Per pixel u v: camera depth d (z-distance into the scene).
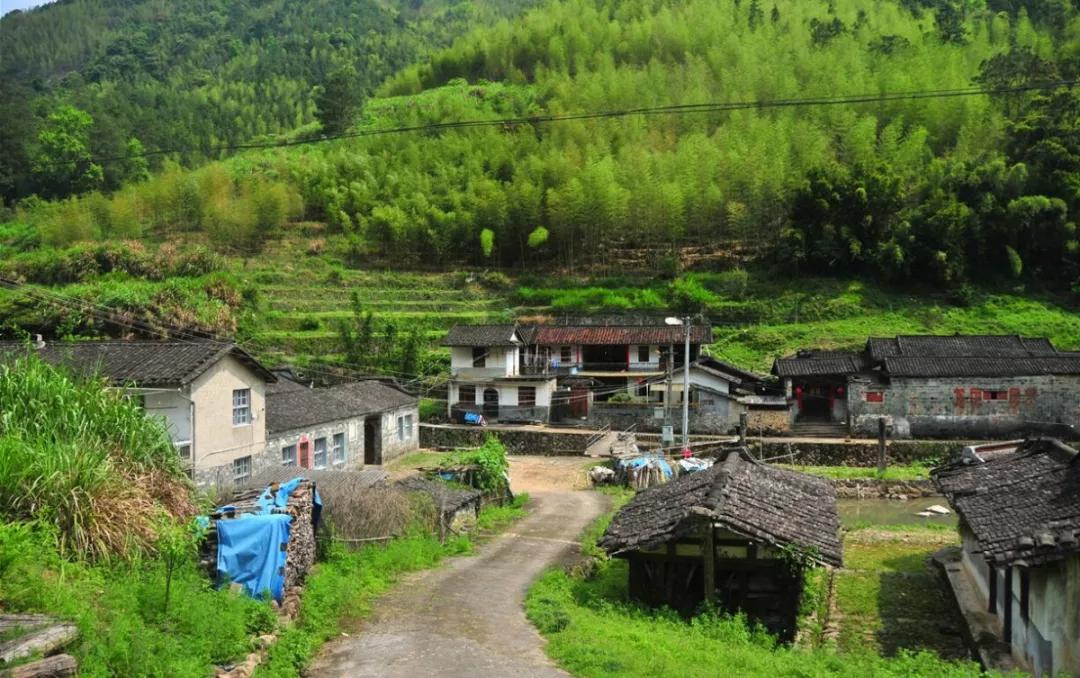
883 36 83.94
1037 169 60.97
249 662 9.56
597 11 117.38
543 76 101.00
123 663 8.30
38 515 10.49
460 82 111.00
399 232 66.06
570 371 47.09
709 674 10.01
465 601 13.77
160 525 11.55
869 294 58.09
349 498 17.61
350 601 13.09
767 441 38.50
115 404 13.29
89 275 57.81
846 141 67.00
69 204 69.69
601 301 58.69
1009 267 59.59
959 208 58.44
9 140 85.94
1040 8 87.38
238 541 12.23
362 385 39.06
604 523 22.44
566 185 66.00
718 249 66.00
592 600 14.76
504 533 22.14
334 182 77.31
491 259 67.62
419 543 17.84
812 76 79.19
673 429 42.75
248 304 55.56
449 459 28.88
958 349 42.94
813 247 60.62
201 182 75.56
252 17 179.62
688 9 107.31
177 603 10.12
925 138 66.81
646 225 64.25
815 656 11.94
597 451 40.28
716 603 14.21
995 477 16.06
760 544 14.17
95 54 172.75
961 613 15.93
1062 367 38.75
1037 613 12.12
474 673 9.82
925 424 39.81
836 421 43.50
